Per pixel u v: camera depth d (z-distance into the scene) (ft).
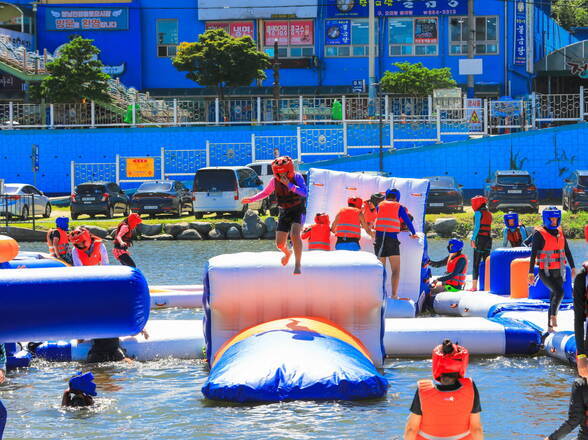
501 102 372.58
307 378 86.33
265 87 456.86
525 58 459.73
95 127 381.19
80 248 116.37
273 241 256.32
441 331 109.29
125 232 126.41
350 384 86.02
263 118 381.60
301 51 465.47
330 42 463.01
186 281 172.14
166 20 465.06
